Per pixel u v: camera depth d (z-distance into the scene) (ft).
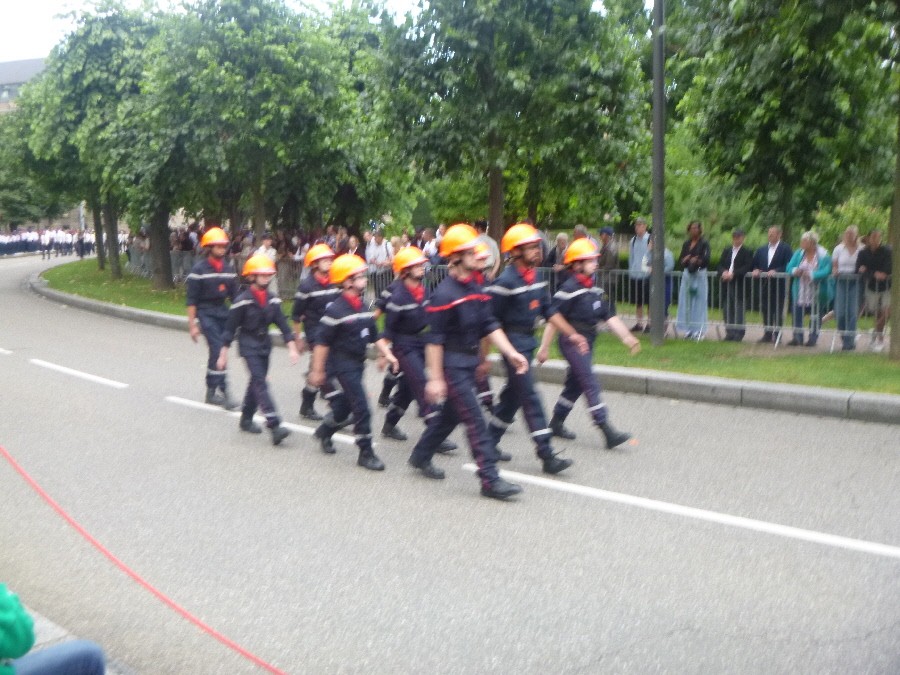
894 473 24.62
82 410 34.91
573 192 52.95
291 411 34.35
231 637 16.07
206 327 35.47
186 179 73.77
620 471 25.30
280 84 63.16
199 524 21.88
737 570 18.25
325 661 15.10
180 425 32.19
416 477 25.30
